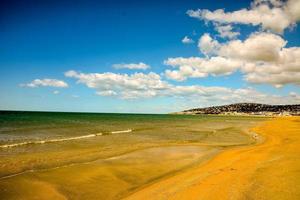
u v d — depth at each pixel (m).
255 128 55.66
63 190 12.59
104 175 15.27
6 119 74.19
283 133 41.28
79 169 16.25
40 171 15.45
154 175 15.72
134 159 19.72
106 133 39.25
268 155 20.03
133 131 44.25
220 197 10.72
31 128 45.09
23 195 11.72
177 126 61.97
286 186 11.74
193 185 12.58
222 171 15.23
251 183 12.31
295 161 17.06
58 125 54.75
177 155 21.73
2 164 16.75
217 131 48.56
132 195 12.09
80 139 31.28
